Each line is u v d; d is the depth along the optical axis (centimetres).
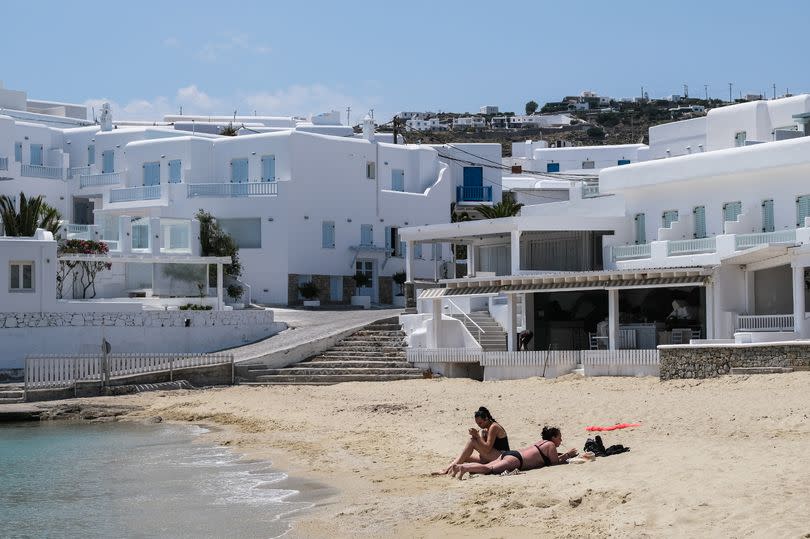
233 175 6894
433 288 5203
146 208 6888
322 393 3912
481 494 1864
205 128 8838
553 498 1762
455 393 3719
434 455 2467
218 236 6109
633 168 5016
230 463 2561
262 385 4231
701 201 4769
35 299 4519
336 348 4716
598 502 1695
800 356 3400
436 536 1622
